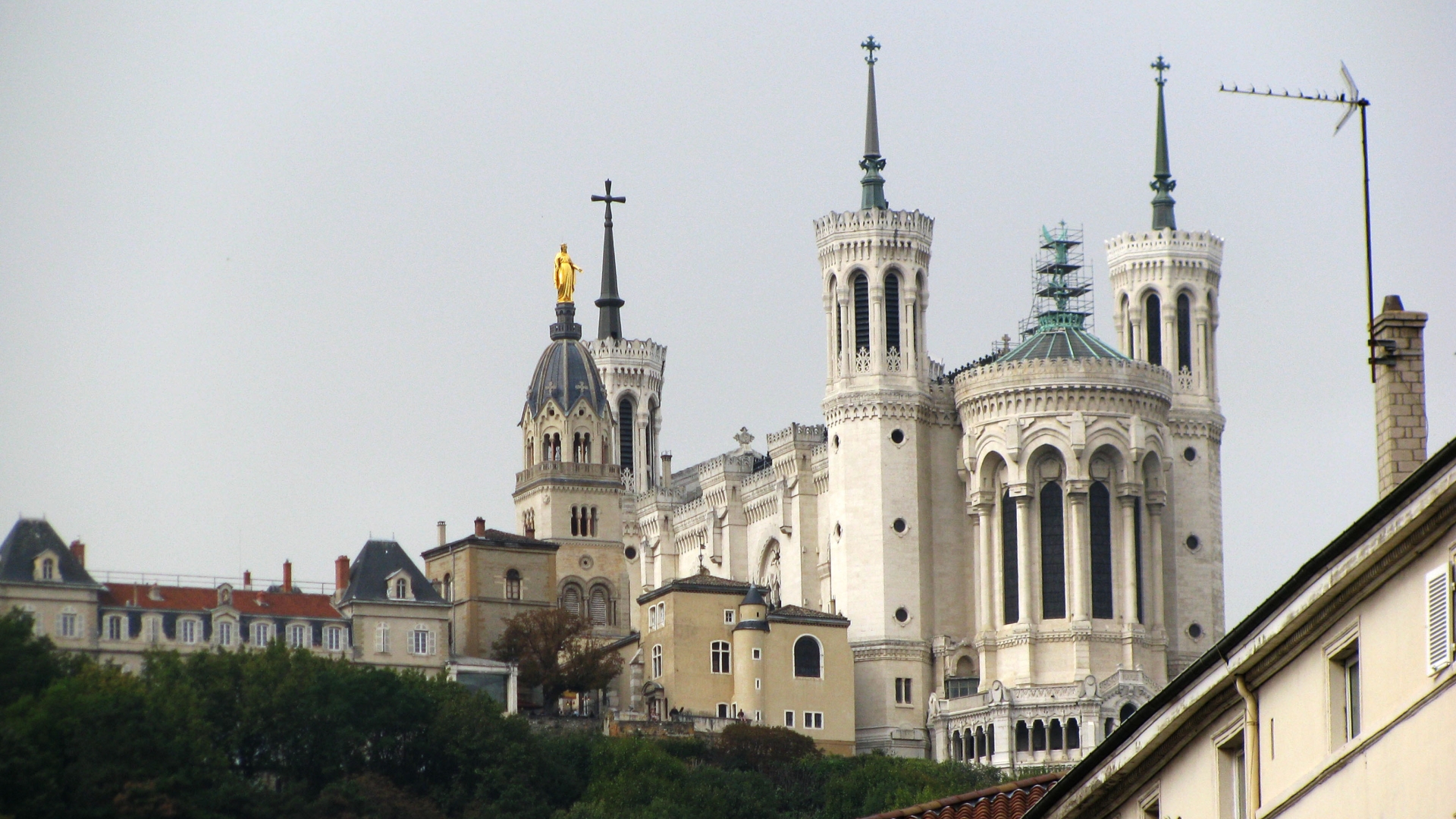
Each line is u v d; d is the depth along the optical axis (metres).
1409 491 138.12
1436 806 135.25
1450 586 135.12
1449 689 134.38
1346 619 144.00
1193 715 160.75
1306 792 146.00
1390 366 179.62
